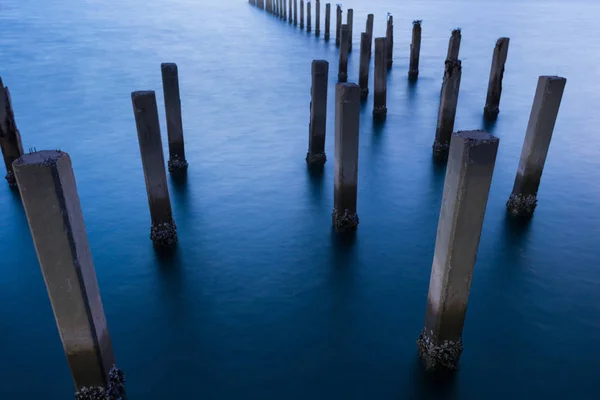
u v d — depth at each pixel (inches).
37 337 290.7
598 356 275.6
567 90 807.1
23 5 1888.5
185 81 850.1
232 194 455.2
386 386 257.4
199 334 292.5
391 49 957.8
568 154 547.8
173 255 364.2
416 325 298.5
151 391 254.4
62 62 983.0
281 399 250.7
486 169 213.2
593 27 1473.9
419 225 403.5
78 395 236.5
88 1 2092.8
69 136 596.1
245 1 2224.4
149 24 1499.8
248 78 874.1
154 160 346.9
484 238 382.0
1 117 445.1
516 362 270.8
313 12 1763.0
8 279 342.6
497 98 671.1
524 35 1326.3
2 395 252.5
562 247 372.2
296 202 441.1
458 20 1581.0
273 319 304.0
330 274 344.2
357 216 390.9
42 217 195.6
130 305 314.8
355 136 357.7
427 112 690.8
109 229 397.1
